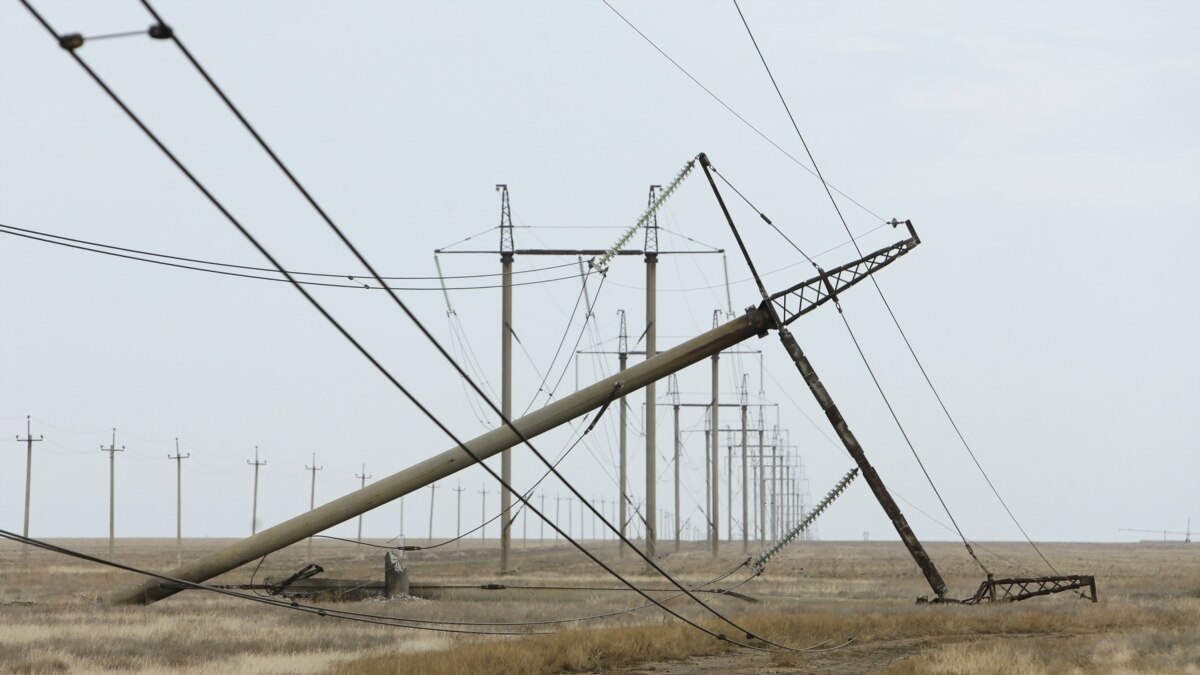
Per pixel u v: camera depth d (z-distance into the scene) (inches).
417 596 2481.5
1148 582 3447.3
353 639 1643.7
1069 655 1518.2
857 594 2746.1
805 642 1724.9
